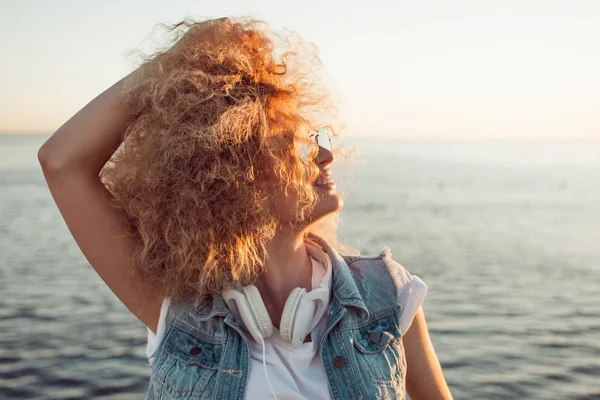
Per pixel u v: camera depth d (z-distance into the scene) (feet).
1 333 44.70
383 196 185.57
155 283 5.97
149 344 6.11
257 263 5.87
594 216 146.00
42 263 73.82
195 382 5.45
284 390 5.36
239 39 6.03
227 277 5.76
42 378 36.04
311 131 6.14
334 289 5.93
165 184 5.67
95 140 5.80
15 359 39.19
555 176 331.98
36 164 358.23
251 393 5.37
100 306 52.85
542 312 56.44
